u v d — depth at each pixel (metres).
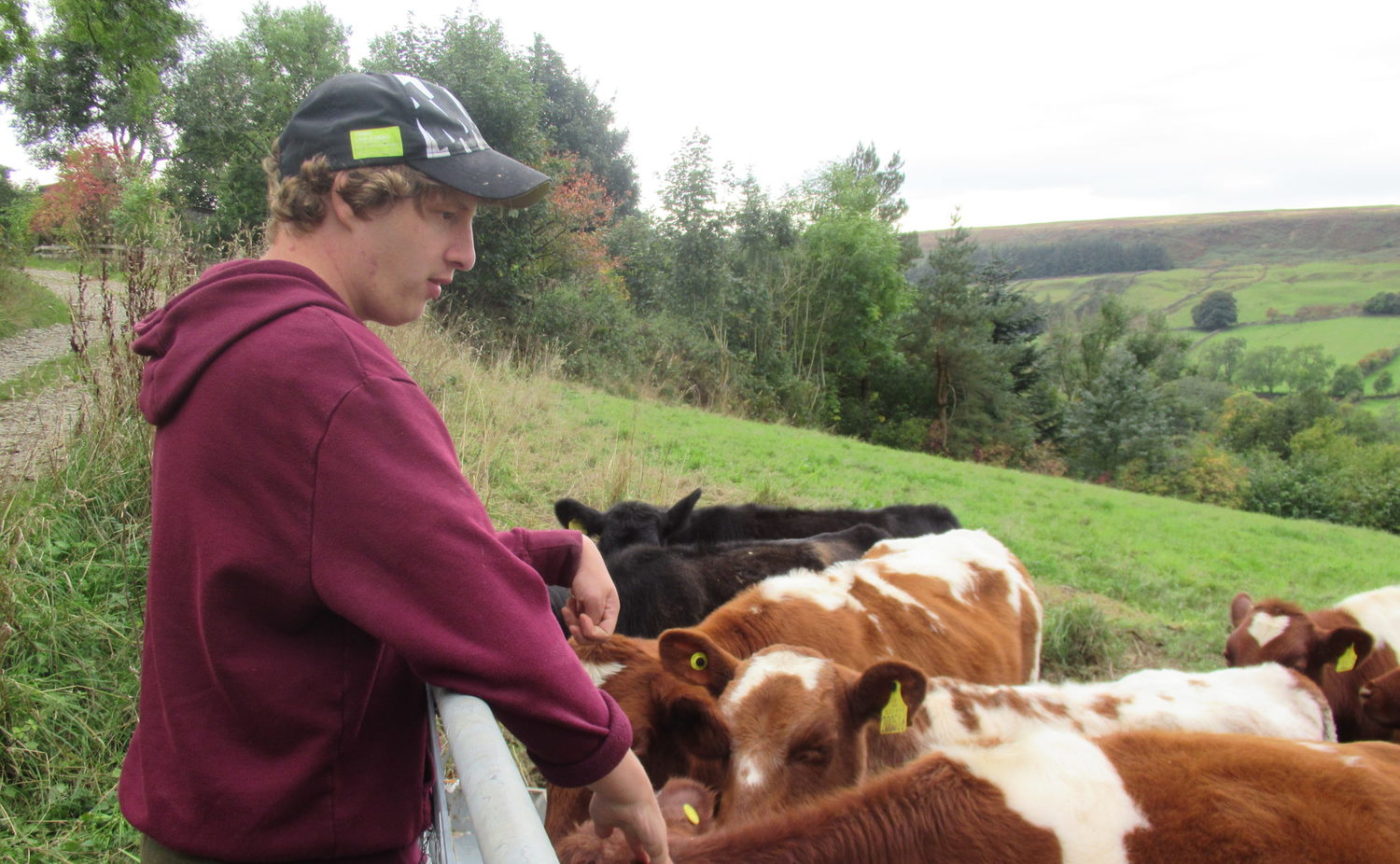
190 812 1.04
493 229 17.36
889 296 33.19
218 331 1.04
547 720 0.97
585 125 41.22
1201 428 46.88
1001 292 39.22
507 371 11.80
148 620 1.11
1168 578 9.60
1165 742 2.07
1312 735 2.87
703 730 2.52
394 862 1.14
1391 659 4.55
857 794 1.86
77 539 4.20
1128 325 43.25
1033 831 1.84
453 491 1.03
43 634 3.57
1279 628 4.14
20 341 11.59
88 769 3.15
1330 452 32.84
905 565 4.16
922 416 35.59
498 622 0.97
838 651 3.29
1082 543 11.17
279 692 1.03
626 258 27.59
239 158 19.66
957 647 3.71
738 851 1.70
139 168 17.34
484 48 17.86
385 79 1.21
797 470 12.05
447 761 3.11
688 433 13.46
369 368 1.05
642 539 5.29
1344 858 1.76
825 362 32.75
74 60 24.58
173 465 1.04
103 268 4.99
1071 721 2.84
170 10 13.35
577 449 9.30
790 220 31.52
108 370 4.92
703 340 24.36
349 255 1.21
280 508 0.99
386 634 0.96
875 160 45.59
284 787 1.04
